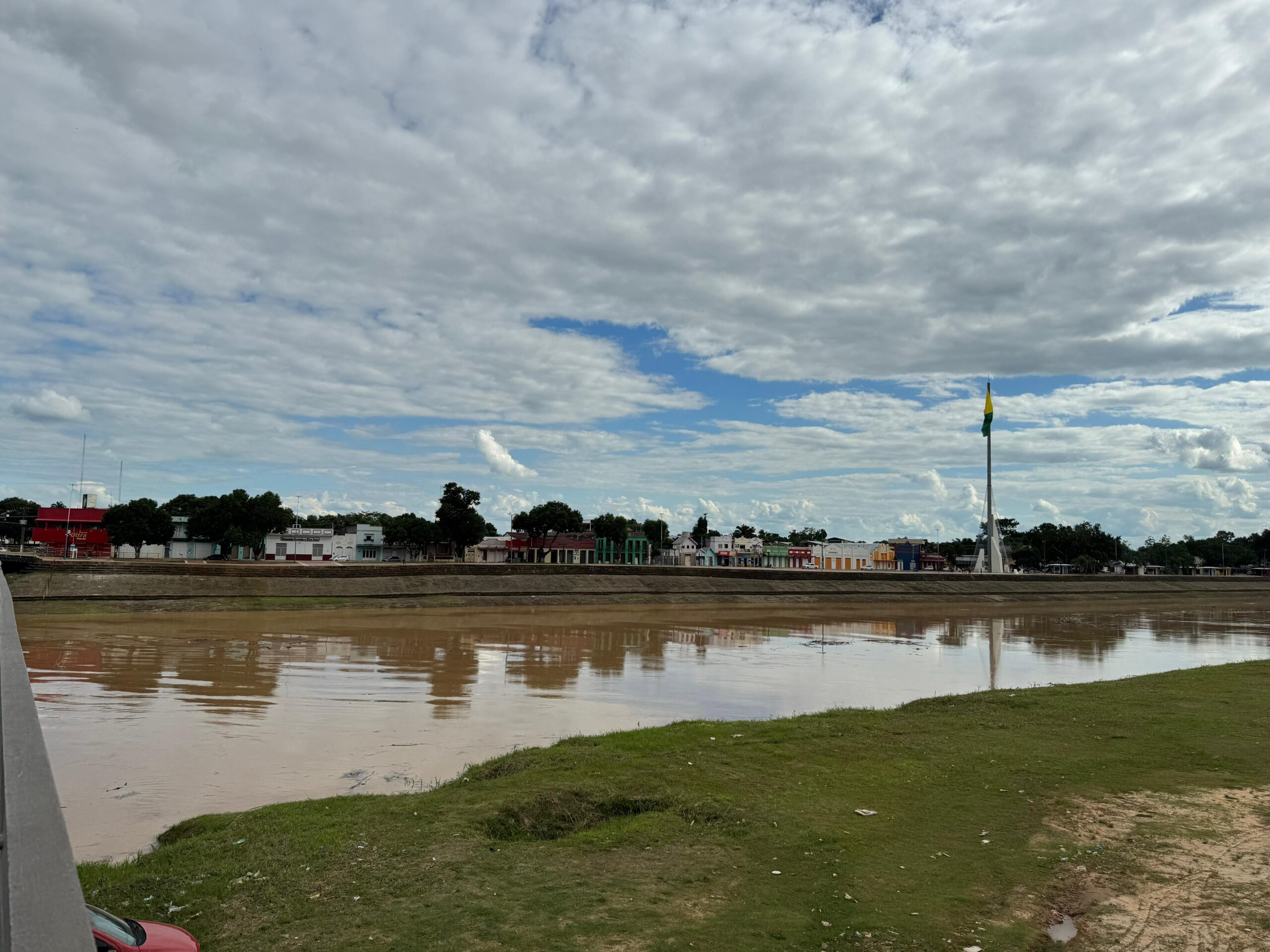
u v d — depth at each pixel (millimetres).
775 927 8273
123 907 8641
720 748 16000
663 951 7703
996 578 95812
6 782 3521
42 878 3500
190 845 10844
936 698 22562
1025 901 8992
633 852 10461
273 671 29828
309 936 7949
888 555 144250
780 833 11141
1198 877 9555
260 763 17547
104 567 53062
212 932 8062
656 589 72125
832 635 48969
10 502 123062
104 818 13852
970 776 13977
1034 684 31109
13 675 3773
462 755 18328
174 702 23906
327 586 58406
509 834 11469
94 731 20156
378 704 24203
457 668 31688
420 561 110312
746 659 36656
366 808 12469
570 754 15508
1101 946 7918
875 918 8516
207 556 99750
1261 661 31578
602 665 33500
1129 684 24719
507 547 112812
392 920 8312
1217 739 16688
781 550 133250
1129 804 12414
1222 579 118938
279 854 10273
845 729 17781
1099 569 147250
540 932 8070
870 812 12047
